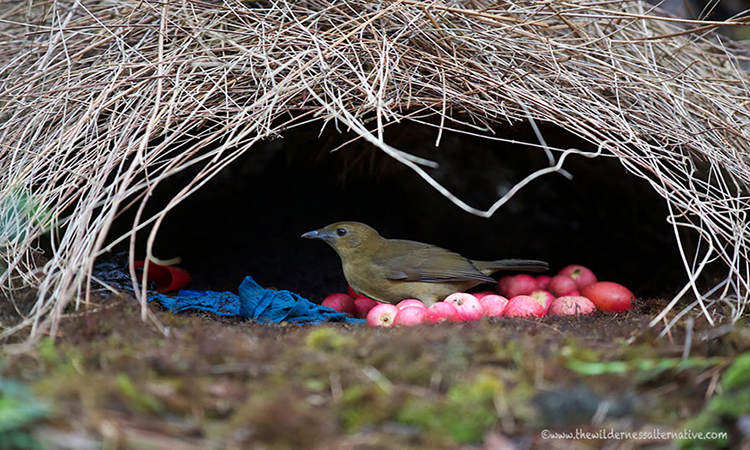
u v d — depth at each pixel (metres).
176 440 4.62
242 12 9.69
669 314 8.09
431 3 9.09
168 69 8.46
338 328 7.72
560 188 13.22
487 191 13.98
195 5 9.84
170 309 8.15
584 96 9.23
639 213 11.84
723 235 8.08
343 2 9.75
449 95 8.95
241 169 13.68
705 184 8.76
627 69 10.26
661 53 11.06
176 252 12.42
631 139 8.43
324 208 13.91
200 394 5.09
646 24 11.75
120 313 7.00
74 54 9.64
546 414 5.10
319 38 9.12
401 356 5.82
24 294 7.39
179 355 5.84
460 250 13.55
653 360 5.98
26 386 5.09
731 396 5.12
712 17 13.09
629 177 11.27
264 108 8.08
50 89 9.32
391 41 9.15
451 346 6.06
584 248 12.99
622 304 9.52
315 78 8.50
